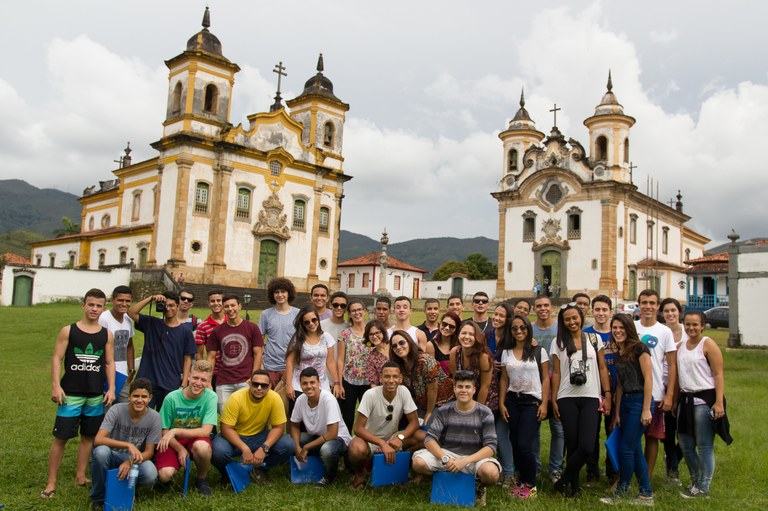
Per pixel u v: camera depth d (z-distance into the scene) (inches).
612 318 306.2
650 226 1887.3
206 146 1435.8
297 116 1706.4
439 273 3038.9
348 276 2370.8
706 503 287.0
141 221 1605.6
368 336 331.3
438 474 284.4
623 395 297.4
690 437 305.9
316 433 309.4
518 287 1822.1
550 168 1765.5
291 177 1571.1
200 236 1421.0
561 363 303.7
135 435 280.1
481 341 309.0
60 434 282.2
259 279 1499.8
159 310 332.8
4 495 275.3
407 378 317.4
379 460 295.1
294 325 332.5
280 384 347.3
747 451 373.4
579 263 1707.7
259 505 269.7
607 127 1727.4
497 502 283.6
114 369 300.4
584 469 349.1
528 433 300.0
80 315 1050.7
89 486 293.6
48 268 1321.4
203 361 297.7
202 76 1449.3
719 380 298.0
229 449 294.8
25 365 653.3
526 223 1829.5
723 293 1620.3
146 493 282.0
